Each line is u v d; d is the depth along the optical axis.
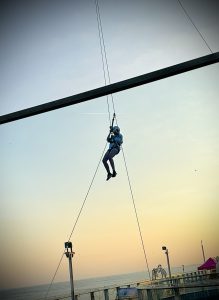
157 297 12.32
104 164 8.12
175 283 15.59
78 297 16.27
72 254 14.83
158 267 25.89
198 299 12.08
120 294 14.45
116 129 8.26
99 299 16.09
